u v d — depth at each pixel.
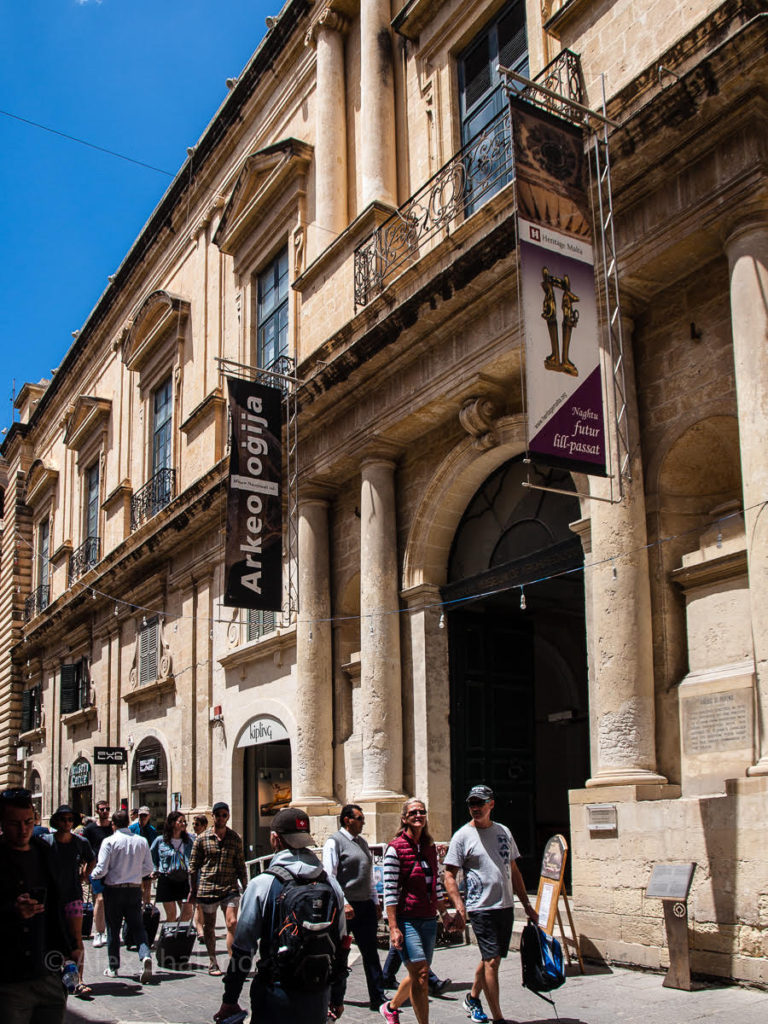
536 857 12.73
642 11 9.69
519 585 11.35
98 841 12.27
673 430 9.25
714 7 8.96
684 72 8.78
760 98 8.27
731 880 7.48
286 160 16.69
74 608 26.16
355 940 7.37
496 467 12.17
